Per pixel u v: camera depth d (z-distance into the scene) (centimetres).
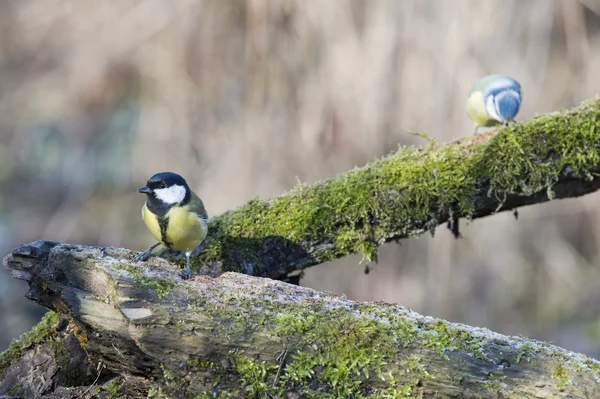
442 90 1177
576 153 682
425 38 1185
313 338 484
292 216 712
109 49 1429
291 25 1230
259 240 712
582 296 1399
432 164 704
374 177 712
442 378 469
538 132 686
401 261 1300
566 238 1450
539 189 701
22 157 1633
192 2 1311
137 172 1384
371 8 1198
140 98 1441
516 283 1362
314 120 1213
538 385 458
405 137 1192
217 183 1266
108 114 1534
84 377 600
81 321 507
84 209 1559
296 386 481
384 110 1189
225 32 1305
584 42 1316
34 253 526
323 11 1204
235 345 485
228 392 488
